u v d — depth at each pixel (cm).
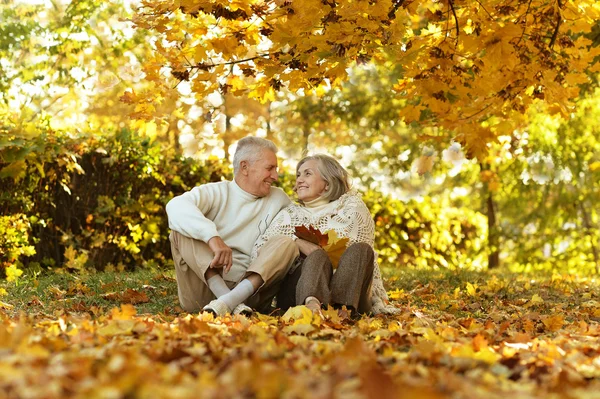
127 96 512
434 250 1235
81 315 426
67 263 749
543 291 672
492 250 1349
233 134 1680
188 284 460
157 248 878
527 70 470
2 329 276
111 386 183
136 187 838
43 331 319
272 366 225
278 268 434
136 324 329
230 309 422
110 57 1302
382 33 429
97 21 1295
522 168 1297
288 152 1238
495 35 451
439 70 463
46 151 718
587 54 487
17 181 700
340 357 239
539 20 475
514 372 251
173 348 260
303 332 335
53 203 764
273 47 454
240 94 526
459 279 745
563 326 457
